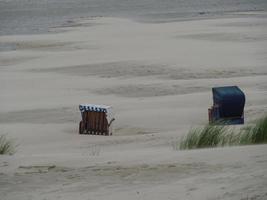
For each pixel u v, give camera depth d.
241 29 184.50
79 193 27.03
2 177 31.69
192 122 75.06
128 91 99.94
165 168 30.64
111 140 64.56
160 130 71.75
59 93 100.62
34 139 67.75
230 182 24.95
